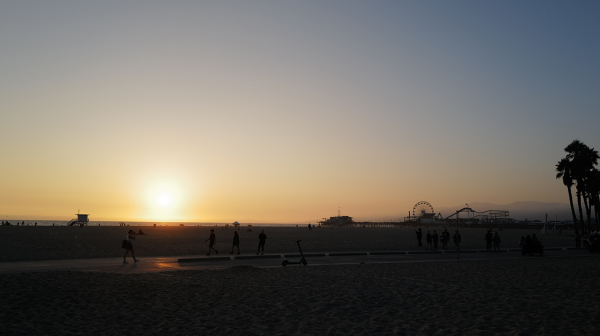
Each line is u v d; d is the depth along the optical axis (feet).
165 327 29.45
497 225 529.45
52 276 44.57
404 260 81.41
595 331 26.91
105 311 33.58
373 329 28.48
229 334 27.73
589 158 216.95
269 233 243.81
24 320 30.27
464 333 26.99
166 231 263.90
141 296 38.73
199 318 31.96
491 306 35.47
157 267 63.77
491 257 90.94
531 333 26.68
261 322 30.76
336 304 36.91
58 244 110.93
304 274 57.00
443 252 103.96
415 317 31.83
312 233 253.65
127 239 70.69
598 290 43.88
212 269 60.03
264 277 53.16
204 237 177.88
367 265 70.33
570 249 119.44
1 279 41.60
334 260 80.69
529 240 96.68
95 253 88.63
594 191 219.61
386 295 41.14
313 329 28.71
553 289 44.62
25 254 83.05
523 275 57.16
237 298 39.29
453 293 42.22
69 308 33.81
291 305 36.52
